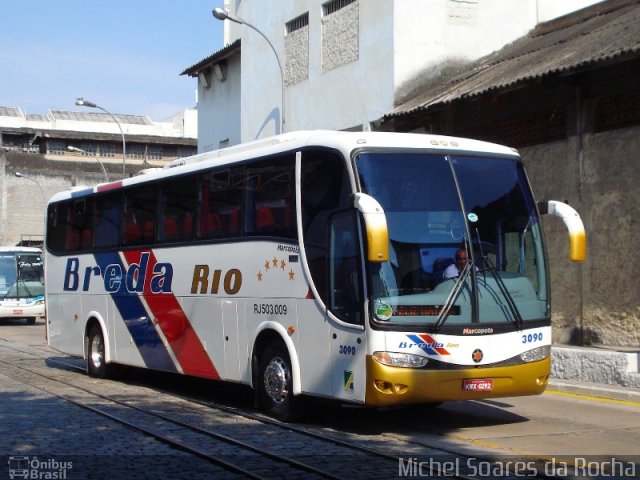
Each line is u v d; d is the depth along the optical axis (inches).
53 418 416.5
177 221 509.4
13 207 2310.5
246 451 338.6
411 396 348.5
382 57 816.9
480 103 711.7
